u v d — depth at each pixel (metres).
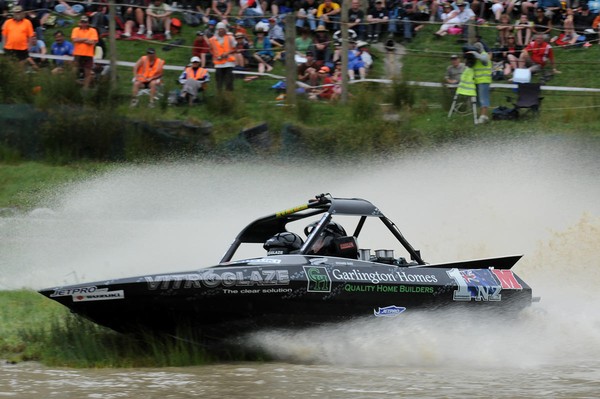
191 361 17.70
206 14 51.38
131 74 48.22
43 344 18.39
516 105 45.38
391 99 46.72
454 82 46.78
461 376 16.84
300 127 43.38
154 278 16.95
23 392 14.91
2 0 48.66
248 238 21.11
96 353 17.58
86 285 16.86
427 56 50.41
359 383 15.95
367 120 45.12
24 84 44.50
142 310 17.19
